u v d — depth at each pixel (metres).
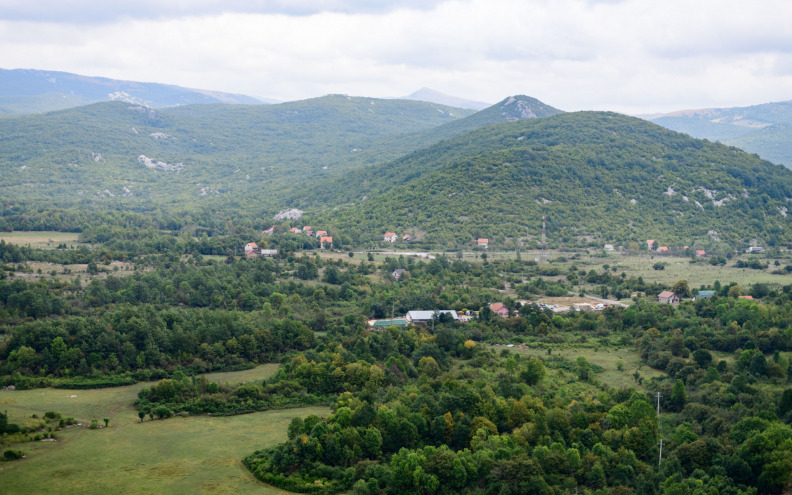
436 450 126.12
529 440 133.25
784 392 143.12
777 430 125.31
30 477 119.06
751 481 119.56
